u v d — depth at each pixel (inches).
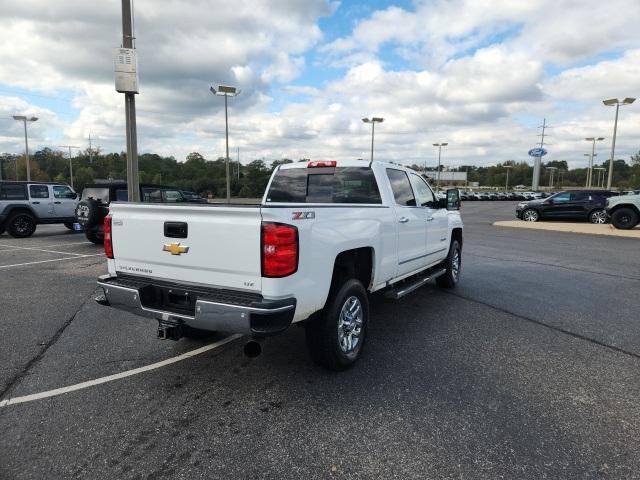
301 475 101.6
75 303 247.0
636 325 211.9
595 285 302.7
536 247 517.3
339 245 149.3
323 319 149.1
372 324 212.8
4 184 561.6
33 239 561.6
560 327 208.8
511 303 253.3
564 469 103.2
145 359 168.6
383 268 185.3
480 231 731.4
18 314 225.3
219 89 1106.7
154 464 105.4
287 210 128.7
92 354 173.0
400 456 108.4
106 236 160.7
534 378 152.4
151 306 145.7
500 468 103.7
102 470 103.3
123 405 133.4
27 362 164.9
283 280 126.6
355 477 100.8
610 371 158.6
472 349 179.6
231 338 191.5
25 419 125.0
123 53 408.8
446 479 99.9
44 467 104.1
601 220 839.1
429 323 214.5
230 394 140.6
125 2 409.7
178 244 141.3
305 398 137.9
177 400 136.6
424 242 233.5
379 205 186.4
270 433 118.4
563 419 125.3
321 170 213.9
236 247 130.0
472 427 121.2
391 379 151.4
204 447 112.3
